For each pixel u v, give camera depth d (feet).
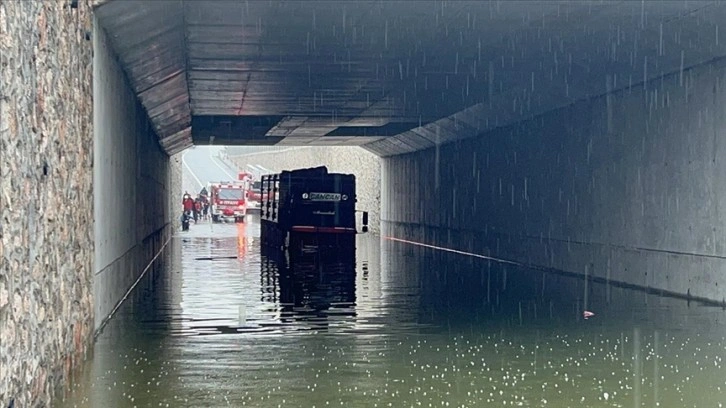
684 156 60.34
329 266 89.97
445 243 120.06
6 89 23.63
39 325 27.84
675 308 55.21
